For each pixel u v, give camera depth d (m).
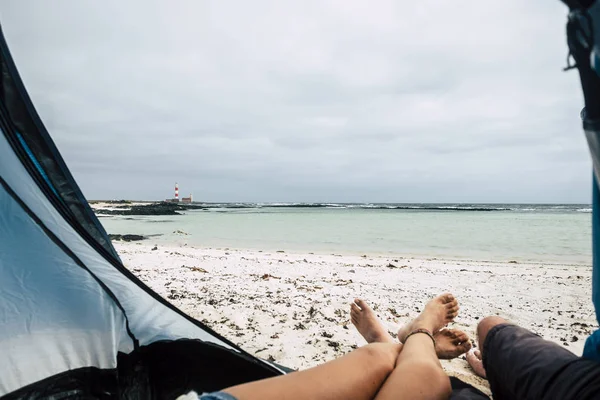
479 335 1.61
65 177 1.91
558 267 9.42
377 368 1.38
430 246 14.89
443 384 1.27
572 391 0.97
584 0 0.51
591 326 4.34
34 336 1.58
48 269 1.68
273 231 22.47
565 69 0.59
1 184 1.62
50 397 1.55
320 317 4.27
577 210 68.88
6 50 1.62
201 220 35.16
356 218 39.16
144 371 1.79
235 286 6.00
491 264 9.98
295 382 1.18
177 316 2.02
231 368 1.94
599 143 0.61
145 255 9.89
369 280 7.12
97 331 1.72
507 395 1.27
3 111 1.62
